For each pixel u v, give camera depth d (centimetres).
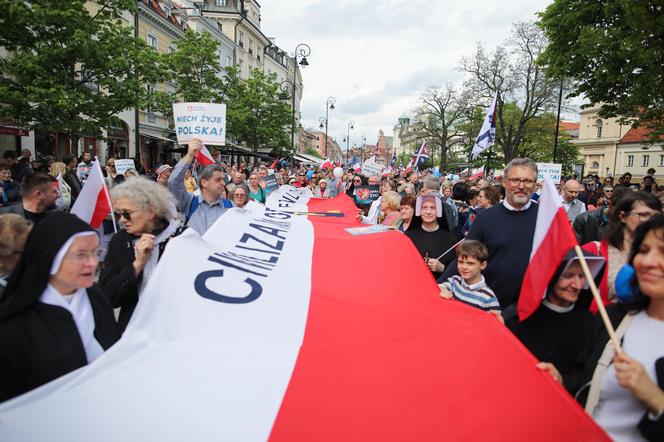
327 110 3938
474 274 326
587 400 211
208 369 195
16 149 1892
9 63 1238
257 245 348
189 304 230
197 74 2514
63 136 2161
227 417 174
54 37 1243
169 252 252
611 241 340
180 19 3409
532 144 4934
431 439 173
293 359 209
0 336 185
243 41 5019
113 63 1337
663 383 174
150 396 178
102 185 332
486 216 364
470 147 4912
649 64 1345
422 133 5553
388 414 182
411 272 326
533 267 264
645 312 198
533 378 212
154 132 3131
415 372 207
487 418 184
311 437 170
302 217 565
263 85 3309
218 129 633
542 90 3653
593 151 6938
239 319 231
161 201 288
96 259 205
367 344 226
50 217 199
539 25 1814
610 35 1458
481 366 216
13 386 187
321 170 2066
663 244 176
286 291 269
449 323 258
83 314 211
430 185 527
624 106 1612
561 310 272
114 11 1391
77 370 184
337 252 356
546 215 259
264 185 951
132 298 276
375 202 788
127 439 161
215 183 451
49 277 196
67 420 164
